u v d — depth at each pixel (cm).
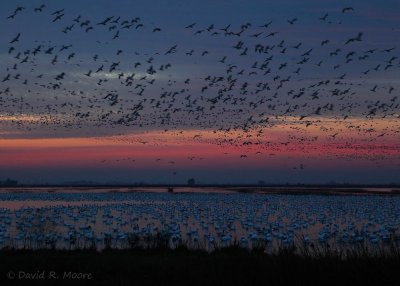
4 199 9631
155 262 2183
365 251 2106
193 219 5450
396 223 5341
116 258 2280
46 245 3130
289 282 1714
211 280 1838
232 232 4234
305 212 6669
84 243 3194
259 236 3681
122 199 9812
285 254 2014
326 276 1716
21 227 4241
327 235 3638
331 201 9338
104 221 5022
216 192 14238
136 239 2983
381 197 11175
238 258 2212
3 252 2520
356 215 6291
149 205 7512
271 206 7769
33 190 15725
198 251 2603
